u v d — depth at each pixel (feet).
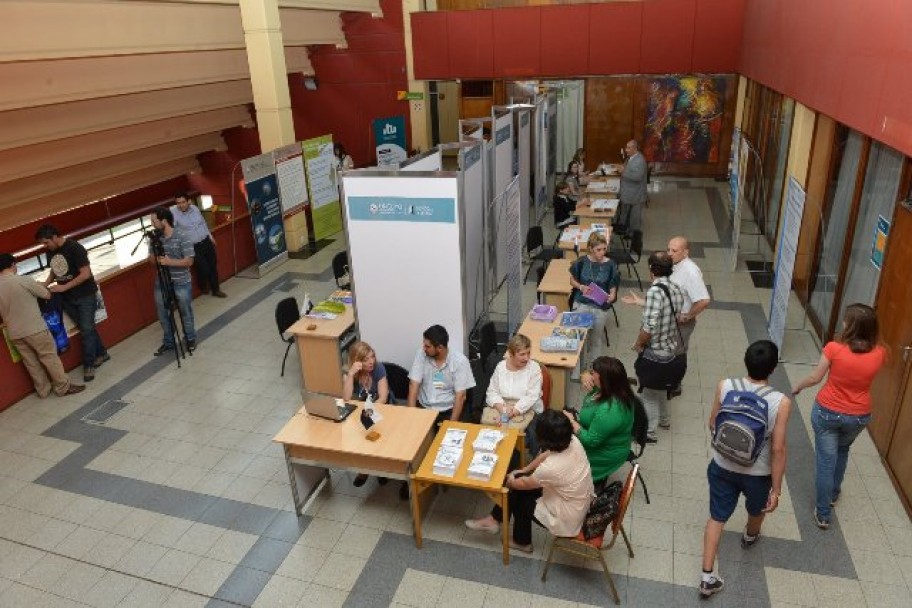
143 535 16.06
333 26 44.29
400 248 18.10
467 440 15.12
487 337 19.22
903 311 16.01
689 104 49.01
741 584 13.62
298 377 23.32
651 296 16.67
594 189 35.70
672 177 50.98
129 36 25.99
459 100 54.03
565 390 18.29
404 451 14.46
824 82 21.49
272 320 28.19
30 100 23.97
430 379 17.08
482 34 43.80
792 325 24.71
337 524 16.03
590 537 13.09
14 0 20.94
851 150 21.54
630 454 15.11
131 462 18.86
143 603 14.14
